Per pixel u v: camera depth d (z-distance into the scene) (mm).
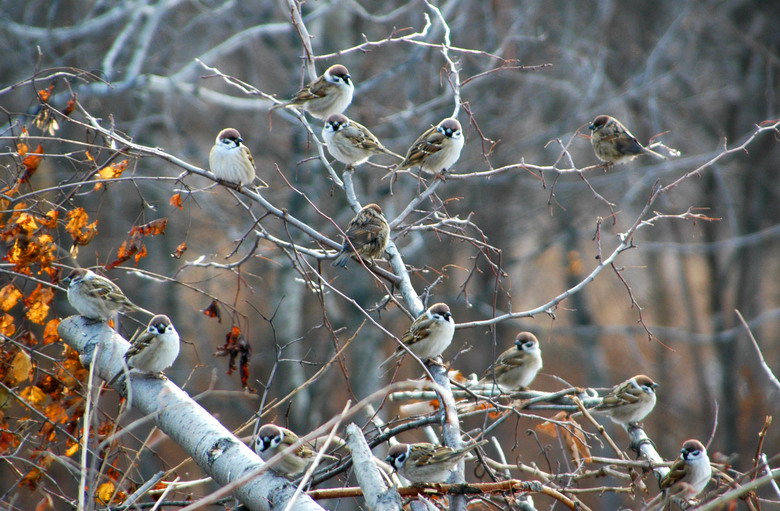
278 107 9477
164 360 7703
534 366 11188
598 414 9578
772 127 8305
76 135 15227
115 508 6906
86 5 19344
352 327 19312
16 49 16875
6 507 7340
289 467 7438
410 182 18297
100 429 8047
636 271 28328
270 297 19859
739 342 23250
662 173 20156
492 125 18906
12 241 7836
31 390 8055
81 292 8141
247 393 7555
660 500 7152
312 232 8289
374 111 18016
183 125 20219
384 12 19875
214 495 5398
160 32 20203
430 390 9383
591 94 19141
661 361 25828
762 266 25422
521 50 18719
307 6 19000
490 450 18078
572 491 7023
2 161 9594
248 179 8938
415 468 7391
